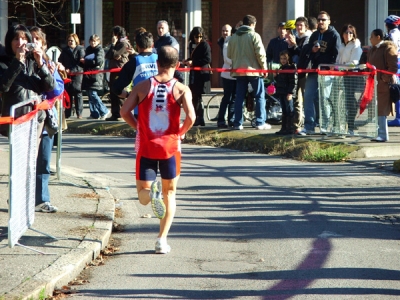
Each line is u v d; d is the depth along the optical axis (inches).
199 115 985.5
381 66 828.6
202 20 1824.6
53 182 621.9
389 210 560.1
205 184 653.3
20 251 419.8
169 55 431.8
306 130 880.3
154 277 400.5
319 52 858.1
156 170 447.2
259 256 441.4
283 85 866.1
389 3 1780.3
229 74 948.0
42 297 356.5
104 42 1824.6
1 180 624.1
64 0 1676.9
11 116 392.5
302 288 380.2
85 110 1337.4
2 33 1587.1
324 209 561.3
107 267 420.5
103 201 555.8
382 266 419.5
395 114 1005.8
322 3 1829.5
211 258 438.3
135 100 437.4
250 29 896.9
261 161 783.7
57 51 572.1
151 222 525.7
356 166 746.2
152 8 1813.5
